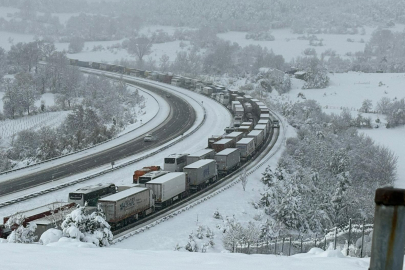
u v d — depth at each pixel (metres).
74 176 102.12
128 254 14.92
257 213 87.81
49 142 125.50
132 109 199.00
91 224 46.59
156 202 81.38
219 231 76.69
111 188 80.00
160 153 123.88
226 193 95.31
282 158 120.25
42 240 38.19
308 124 165.88
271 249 65.25
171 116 175.75
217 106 195.25
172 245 68.12
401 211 8.08
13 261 12.51
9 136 145.00
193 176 93.00
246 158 119.56
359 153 128.75
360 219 91.00
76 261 13.02
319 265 13.88
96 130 143.12
